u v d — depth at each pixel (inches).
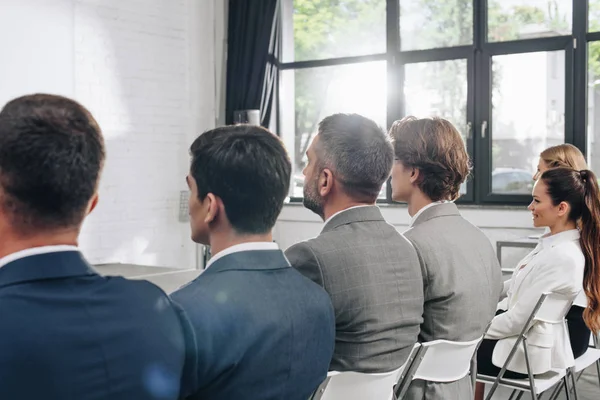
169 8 240.7
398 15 238.4
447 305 72.0
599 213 105.0
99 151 37.2
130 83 227.8
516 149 219.0
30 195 35.0
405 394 74.4
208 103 255.8
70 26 209.0
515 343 98.4
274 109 259.9
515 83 218.5
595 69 207.8
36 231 35.7
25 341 33.2
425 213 76.7
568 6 210.4
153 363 36.9
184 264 246.2
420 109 235.5
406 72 237.9
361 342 61.1
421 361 72.2
